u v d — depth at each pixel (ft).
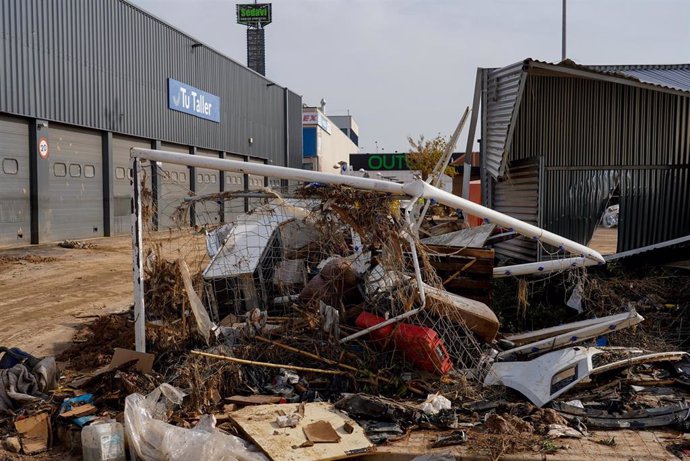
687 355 19.63
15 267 44.47
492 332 19.35
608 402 16.67
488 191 34.63
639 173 31.45
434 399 16.34
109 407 16.69
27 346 24.18
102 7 66.44
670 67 39.99
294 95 135.03
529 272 23.58
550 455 13.74
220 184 93.97
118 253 53.83
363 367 18.11
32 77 56.13
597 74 27.76
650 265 30.48
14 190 55.01
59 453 15.05
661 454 13.78
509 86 30.22
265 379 18.19
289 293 23.04
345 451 13.79
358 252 21.30
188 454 13.50
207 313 21.38
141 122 74.38
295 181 21.07
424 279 19.84
